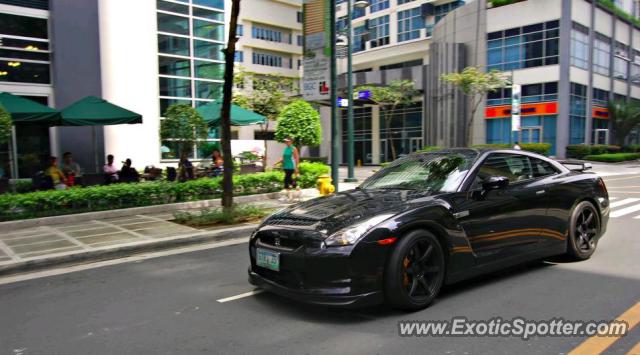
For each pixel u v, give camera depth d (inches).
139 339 152.2
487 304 169.9
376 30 1699.1
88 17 586.6
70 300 197.6
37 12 565.0
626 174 858.8
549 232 211.6
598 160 1122.0
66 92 571.8
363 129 1668.3
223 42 733.9
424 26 1545.3
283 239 168.7
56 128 572.1
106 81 599.2
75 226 355.9
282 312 171.5
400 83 1242.0
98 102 482.9
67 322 171.0
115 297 199.0
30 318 177.0
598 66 1284.4
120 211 399.9
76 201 390.9
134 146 622.5
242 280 217.6
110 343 149.9
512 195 196.5
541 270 214.1
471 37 1295.5
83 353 143.2
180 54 687.1
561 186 219.6
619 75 1407.5
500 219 190.4
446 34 1416.1
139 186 425.1
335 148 495.5
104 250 274.4
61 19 569.0
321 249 154.6
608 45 1334.9
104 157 600.4
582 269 214.4
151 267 250.7
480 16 1267.2
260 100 1021.2
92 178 493.0
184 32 690.8
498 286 190.9
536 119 1175.0
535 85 1171.3
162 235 313.4
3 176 534.0
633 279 197.3
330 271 152.9
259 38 2144.4
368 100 1370.6
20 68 553.6
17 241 305.6
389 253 157.9
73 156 581.0
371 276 154.0
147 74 632.4
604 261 228.2
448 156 210.8
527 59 1184.8
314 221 168.4
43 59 569.0
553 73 1135.6
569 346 135.1
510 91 1205.7
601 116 1306.6
